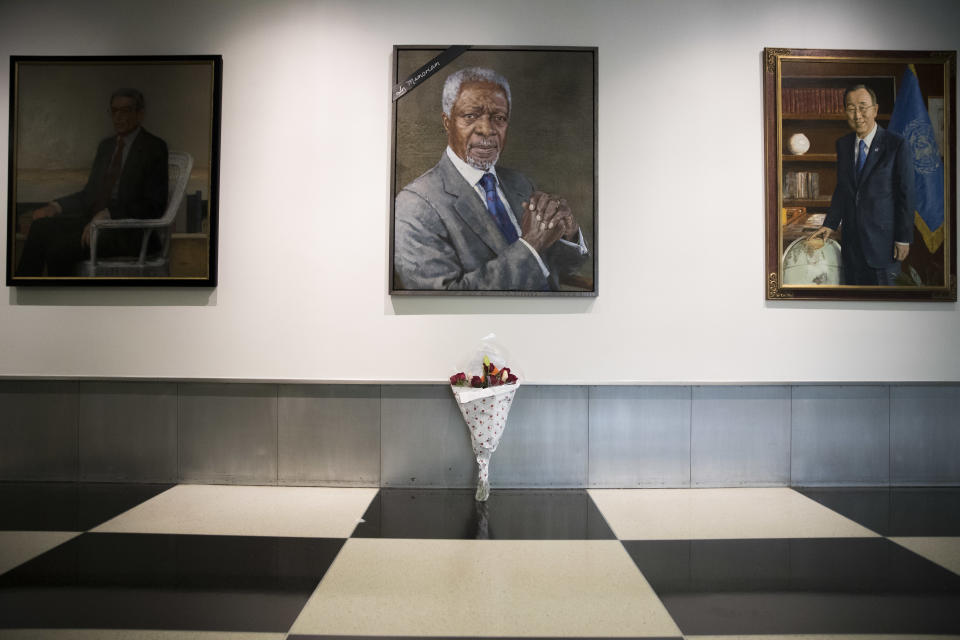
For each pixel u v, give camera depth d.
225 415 3.68
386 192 3.68
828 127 3.71
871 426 3.73
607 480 3.67
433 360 3.66
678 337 3.68
